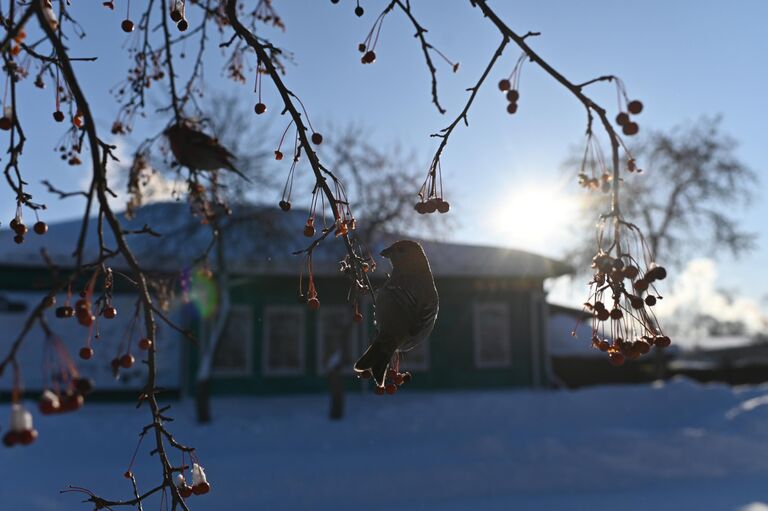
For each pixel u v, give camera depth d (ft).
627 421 56.95
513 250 83.10
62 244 65.26
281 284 73.10
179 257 57.06
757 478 38.63
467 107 7.97
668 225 84.23
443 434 52.75
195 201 11.21
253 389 71.20
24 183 8.02
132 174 11.37
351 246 7.63
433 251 77.20
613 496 35.14
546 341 80.74
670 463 41.04
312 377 73.20
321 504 33.60
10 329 61.21
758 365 99.40
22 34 7.80
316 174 7.72
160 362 66.23
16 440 5.23
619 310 7.27
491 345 79.15
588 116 7.64
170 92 10.78
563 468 39.42
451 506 33.30
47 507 31.19
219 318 58.34
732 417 51.70
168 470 7.34
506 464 40.04
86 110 6.46
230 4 8.41
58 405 5.41
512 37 7.59
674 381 64.03
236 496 33.96
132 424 51.96
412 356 76.64
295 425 53.47
